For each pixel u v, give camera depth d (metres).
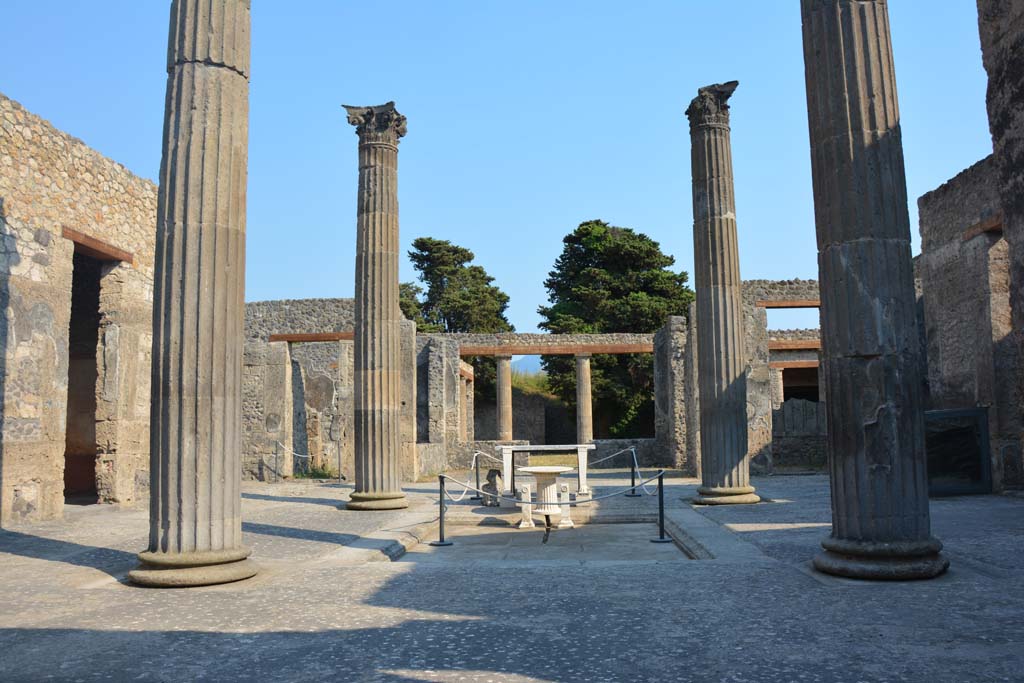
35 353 13.03
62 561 8.67
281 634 5.39
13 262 12.66
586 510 13.81
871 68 7.64
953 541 8.82
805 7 8.09
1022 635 5.02
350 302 26.77
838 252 7.53
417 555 10.12
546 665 4.55
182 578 7.09
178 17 8.12
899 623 5.37
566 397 43.59
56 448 13.40
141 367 16.27
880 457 7.16
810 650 4.77
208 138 7.94
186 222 7.78
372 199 15.36
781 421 27.67
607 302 44.16
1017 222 8.34
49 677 4.50
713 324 14.42
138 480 16.00
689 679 4.25
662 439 31.03
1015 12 8.30
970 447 14.72
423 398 32.03
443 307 51.53
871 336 7.29
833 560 7.13
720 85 14.67
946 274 17.64
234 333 7.95
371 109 15.48
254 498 16.95
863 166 7.50
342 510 14.45
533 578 7.19
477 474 16.25
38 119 13.40
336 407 26.55
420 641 5.13
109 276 15.72
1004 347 15.46
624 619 5.62
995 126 8.66
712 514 12.52
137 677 4.49
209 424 7.63
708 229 14.61
